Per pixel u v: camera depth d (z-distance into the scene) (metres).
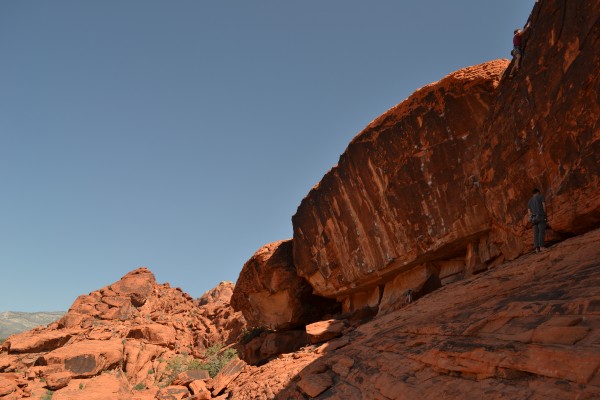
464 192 16.31
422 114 17.02
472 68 15.42
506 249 14.62
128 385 28.61
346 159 21.39
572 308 5.01
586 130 9.35
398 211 19.05
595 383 3.59
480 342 5.81
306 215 27.12
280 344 30.38
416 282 19.84
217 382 19.92
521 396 4.24
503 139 13.52
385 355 8.91
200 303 77.19
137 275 58.22
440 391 5.61
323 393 9.31
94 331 40.72
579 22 9.27
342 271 24.47
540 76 11.17
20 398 22.45
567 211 10.14
